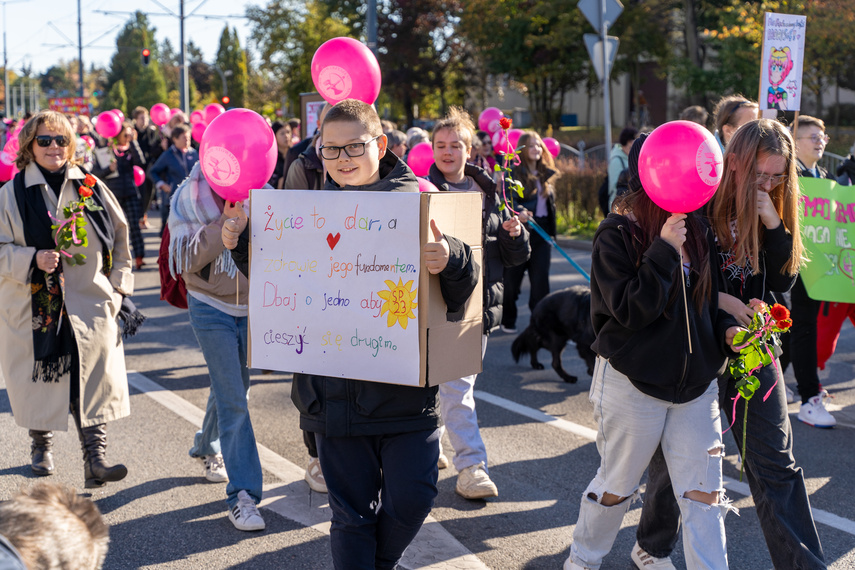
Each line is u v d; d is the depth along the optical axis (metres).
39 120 4.33
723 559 2.92
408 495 2.82
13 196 4.33
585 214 15.62
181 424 5.55
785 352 5.83
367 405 2.82
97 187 4.52
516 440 5.29
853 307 5.88
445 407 4.40
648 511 3.43
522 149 7.74
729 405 3.26
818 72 21.81
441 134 4.52
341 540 2.84
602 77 11.17
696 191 2.66
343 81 4.78
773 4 20.08
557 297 6.72
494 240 4.49
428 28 37.19
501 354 7.70
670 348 2.88
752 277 3.28
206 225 3.96
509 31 34.00
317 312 2.91
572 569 3.27
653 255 2.75
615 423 3.03
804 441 5.20
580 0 11.12
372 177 3.00
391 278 2.80
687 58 26.36
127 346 7.87
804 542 3.15
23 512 1.35
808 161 5.42
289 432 5.43
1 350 4.40
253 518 3.93
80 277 4.43
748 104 4.70
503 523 4.06
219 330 4.02
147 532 3.93
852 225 5.22
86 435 4.46
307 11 36.59
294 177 4.49
